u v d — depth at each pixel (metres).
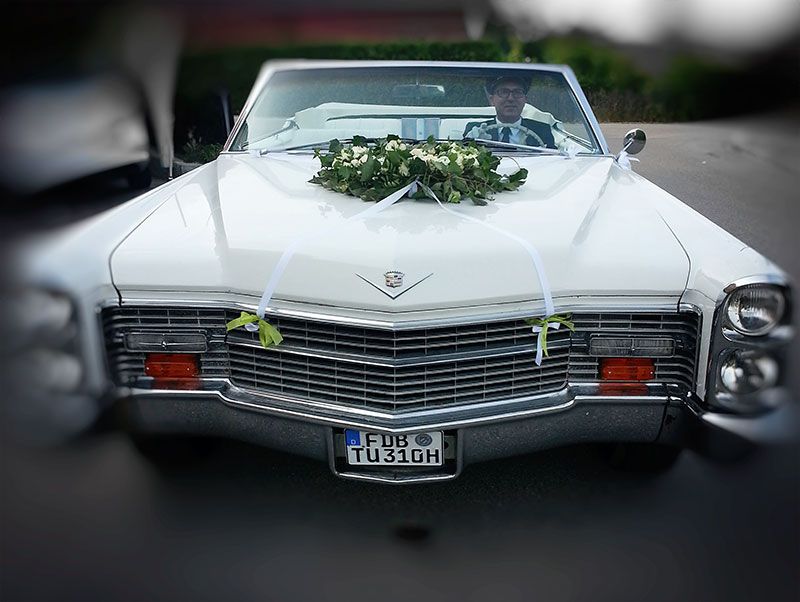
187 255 2.22
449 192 2.50
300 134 3.38
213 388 2.23
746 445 2.12
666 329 2.16
